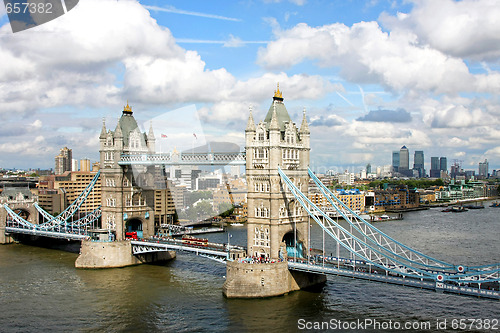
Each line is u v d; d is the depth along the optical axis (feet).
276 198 414.41
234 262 399.65
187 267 526.16
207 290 421.18
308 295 398.62
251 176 431.43
